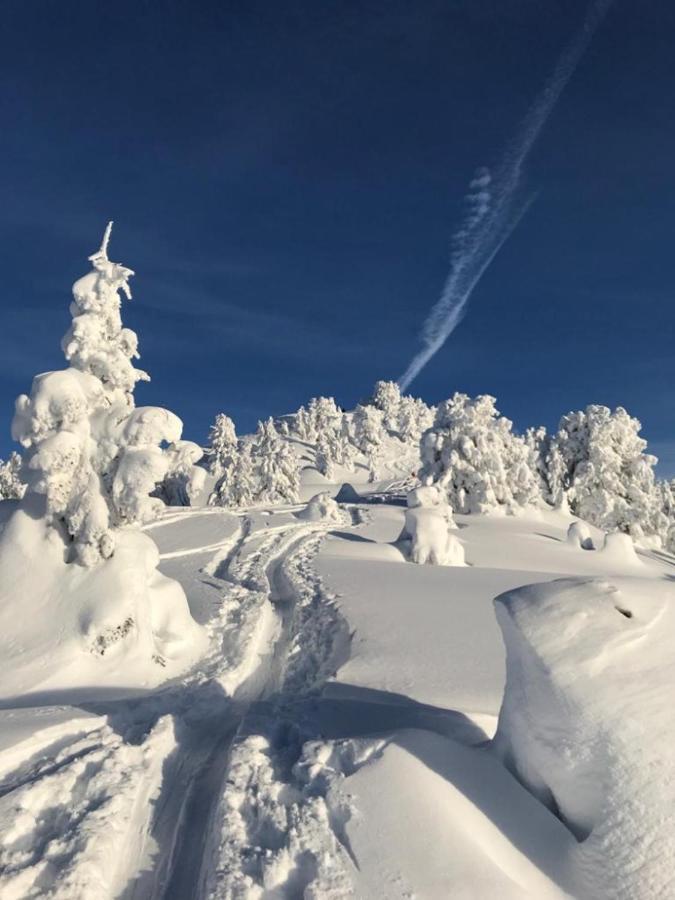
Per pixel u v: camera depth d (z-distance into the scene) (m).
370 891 3.42
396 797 4.05
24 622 8.66
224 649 10.17
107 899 3.78
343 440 111.62
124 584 8.95
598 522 43.69
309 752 4.87
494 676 7.71
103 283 10.31
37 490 9.03
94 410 9.96
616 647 4.16
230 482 53.44
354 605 11.74
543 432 49.62
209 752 6.18
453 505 39.47
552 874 3.70
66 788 4.80
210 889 3.59
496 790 4.27
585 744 3.89
